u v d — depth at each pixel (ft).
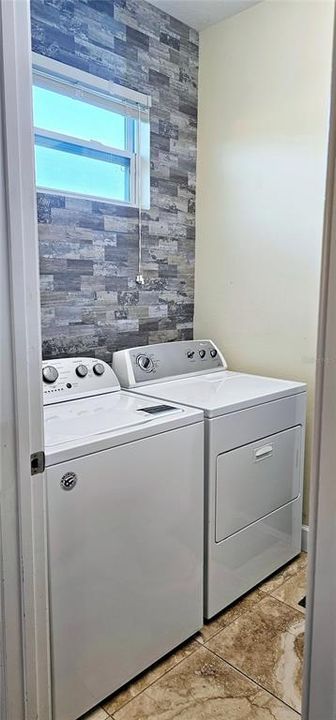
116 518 4.74
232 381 7.45
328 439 1.96
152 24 7.61
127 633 5.00
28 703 3.95
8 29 3.18
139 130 7.75
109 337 7.58
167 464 5.23
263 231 7.86
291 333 7.68
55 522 4.20
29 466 3.69
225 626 6.05
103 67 7.00
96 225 7.19
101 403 5.99
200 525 5.75
